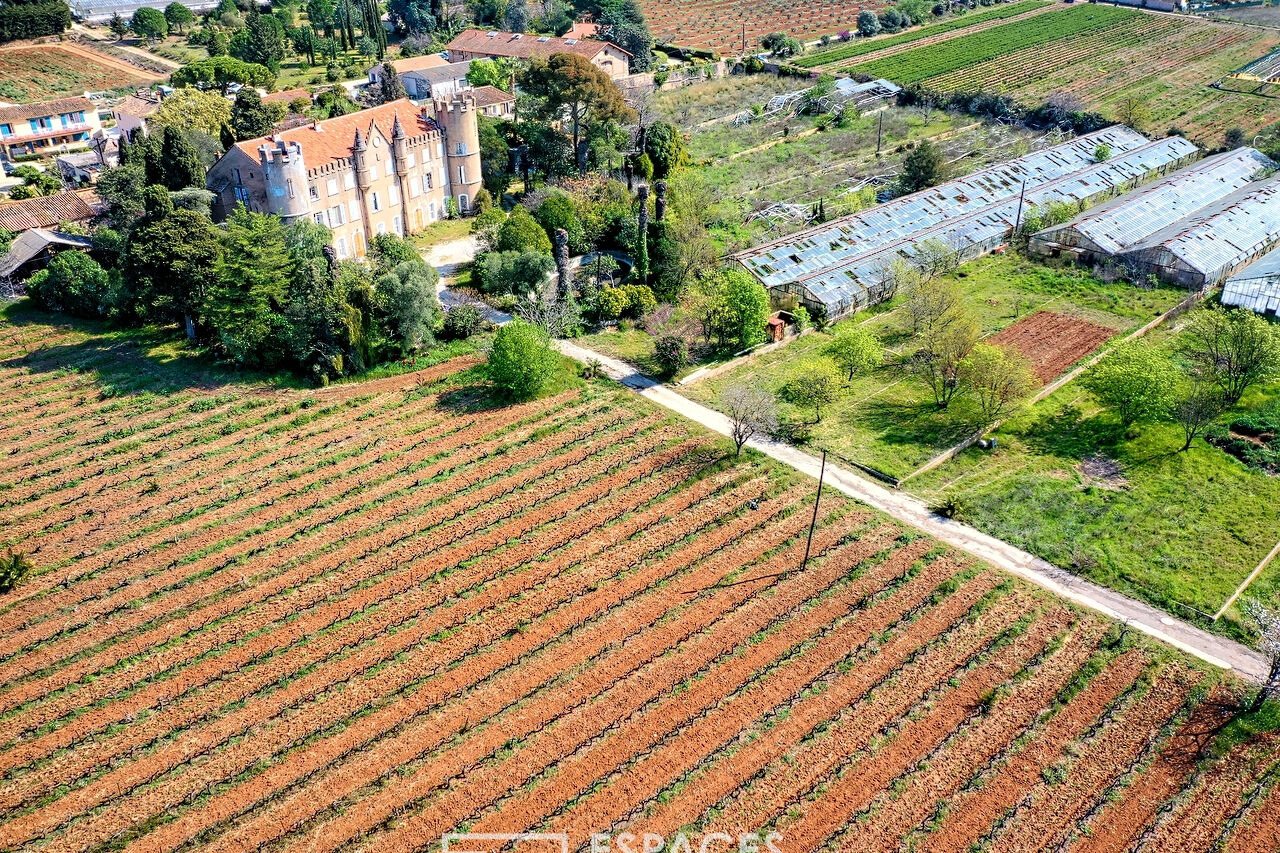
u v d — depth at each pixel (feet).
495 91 532.73
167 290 306.14
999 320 339.77
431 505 248.52
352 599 218.18
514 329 287.28
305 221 331.16
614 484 255.50
